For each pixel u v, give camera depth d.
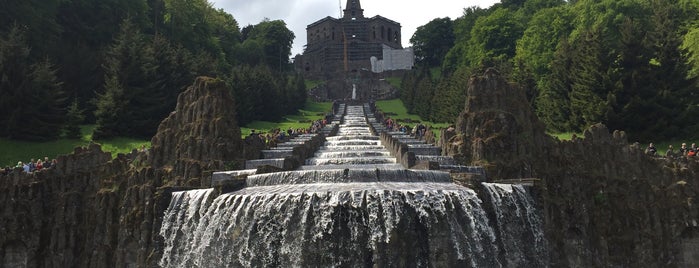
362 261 44.56
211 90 69.12
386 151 77.69
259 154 74.00
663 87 88.44
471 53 190.38
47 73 91.50
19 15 109.19
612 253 62.31
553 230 59.22
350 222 45.22
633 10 124.75
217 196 52.09
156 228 56.09
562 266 59.03
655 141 87.19
